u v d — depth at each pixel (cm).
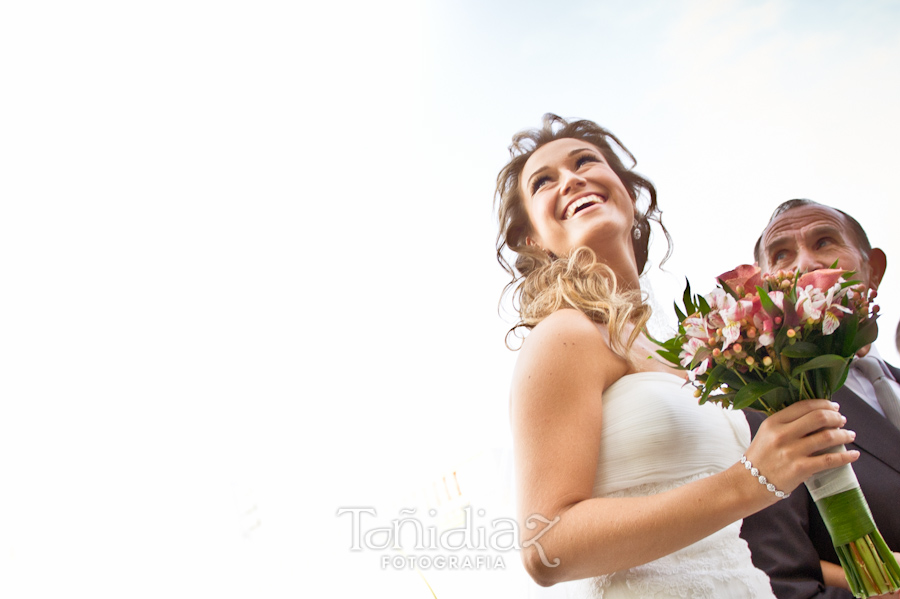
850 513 115
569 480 113
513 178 222
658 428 122
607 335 135
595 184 212
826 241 209
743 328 115
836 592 148
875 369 190
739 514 106
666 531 105
